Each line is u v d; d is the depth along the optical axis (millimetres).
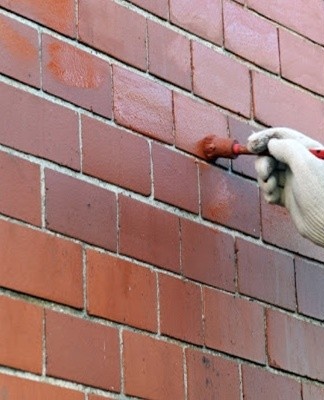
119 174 3420
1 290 3082
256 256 3701
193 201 3582
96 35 3482
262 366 3609
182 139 3609
